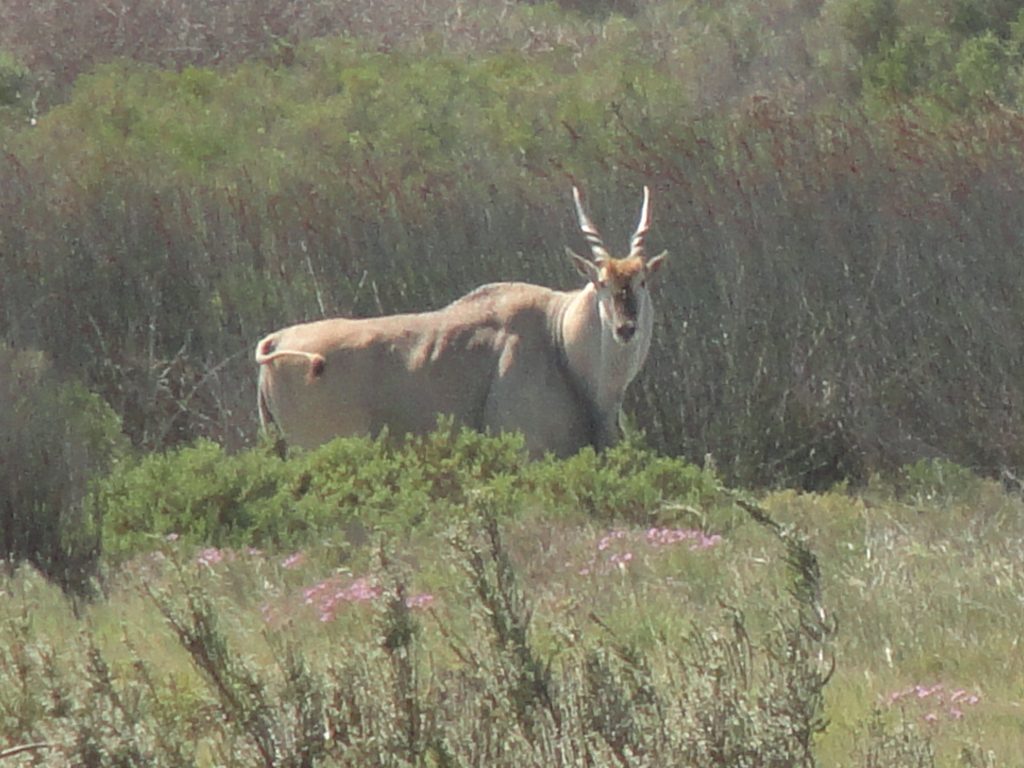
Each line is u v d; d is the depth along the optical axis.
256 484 40.94
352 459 43.28
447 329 48.44
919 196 54.81
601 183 57.03
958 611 31.44
